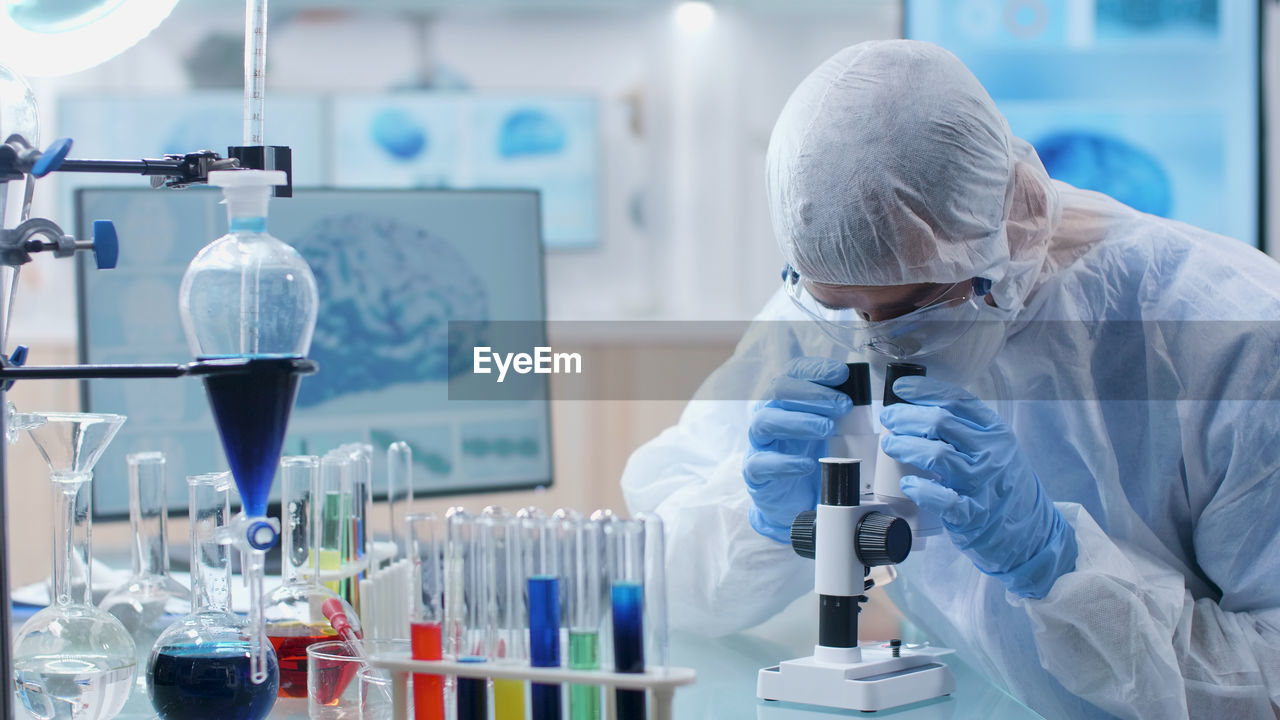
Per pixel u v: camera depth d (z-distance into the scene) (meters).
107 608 1.19
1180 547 1.40
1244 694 1.20
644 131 4.34
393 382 1.95
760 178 4.36
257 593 0.88
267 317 0.80
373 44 4.29
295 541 1.14
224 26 4.25
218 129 4.23
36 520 3.48
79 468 1.03
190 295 0.80
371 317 1.94
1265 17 3.47
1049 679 1.33
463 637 0.90
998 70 3.49
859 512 1.10
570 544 0.88
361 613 1.24
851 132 1.16
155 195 1.86
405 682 0.90
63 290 4.10
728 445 1.70
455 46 4.31
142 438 1.83
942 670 1.17
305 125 4.26
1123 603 1.19
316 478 1.16
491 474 2.00
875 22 4.34
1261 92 3.49
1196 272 1.34
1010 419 1.45
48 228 0.83
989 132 1.19
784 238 1.23
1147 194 3.53
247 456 0.81
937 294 1.22
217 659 0.95
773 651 1.41
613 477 3.86
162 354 1.87
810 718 1.07
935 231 1.16
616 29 4.31
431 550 0.91
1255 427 1.24
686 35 4.31
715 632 1.51
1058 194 1.39
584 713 0.89
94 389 1.82
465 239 1.99
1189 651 1.23
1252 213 3.53
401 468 1.41
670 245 4.36
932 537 1.47
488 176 4.32
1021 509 1.21
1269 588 1.27
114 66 4.23
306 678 1.10
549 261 4.34
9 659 0.81
